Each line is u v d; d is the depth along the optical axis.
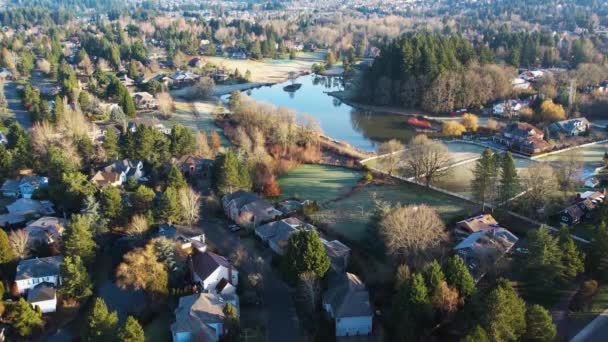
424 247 84.94
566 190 113.12
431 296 71.12
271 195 120.38
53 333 76.69
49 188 115.25
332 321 77.12
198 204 110.50
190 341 71.12
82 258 89.38
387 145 145.38
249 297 82.69
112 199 102.25
